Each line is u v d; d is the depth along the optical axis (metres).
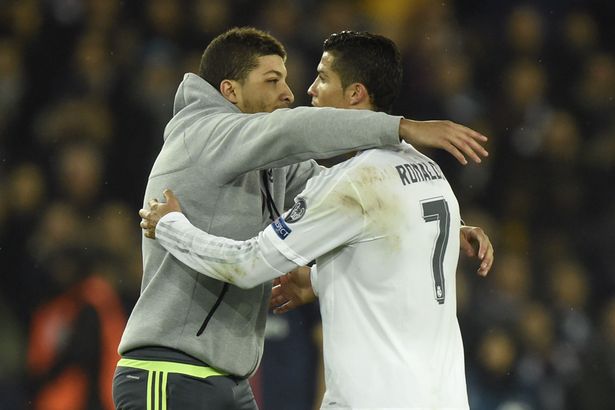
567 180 38.34
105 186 33.78
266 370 27.03
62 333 29.91
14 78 35.66
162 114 34.75
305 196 15.08
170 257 15.94
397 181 15.17
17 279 31.61
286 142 15.09
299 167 18.02
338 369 15.13
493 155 38.03
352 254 15.17
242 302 16.12
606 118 40.38
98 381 29.64
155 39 36.91
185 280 15.86
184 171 16.02
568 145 39.06
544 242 37.09
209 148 15.83
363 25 38.97
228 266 15.12
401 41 38.44
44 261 31.31
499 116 38.97
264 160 15.36
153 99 34.84
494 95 39.75
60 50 36.28
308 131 14.95
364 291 15.11
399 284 15.06
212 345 15.84
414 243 15.17
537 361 32.56
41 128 34.81
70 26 36.62
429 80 37.75
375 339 15.00
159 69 35.47
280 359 27.05
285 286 17.41
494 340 31.98
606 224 37.69
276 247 14.95
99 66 35.78
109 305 30.33
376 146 14.98
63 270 31.08
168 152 16.33
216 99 16.52
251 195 16.20
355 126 14.82
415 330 15.12
